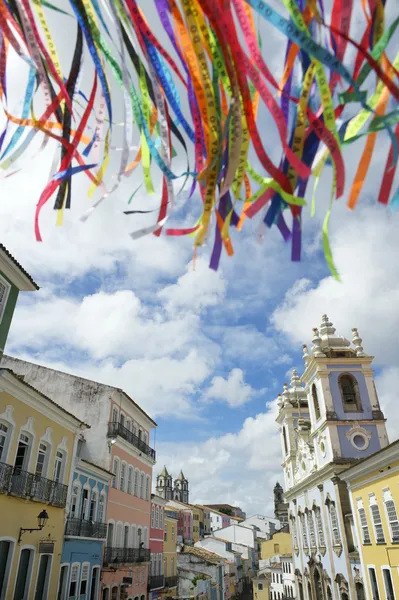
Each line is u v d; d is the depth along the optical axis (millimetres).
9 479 14805
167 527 38625
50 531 17281
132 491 28656
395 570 17062
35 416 17016
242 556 73125
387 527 17688
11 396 15531
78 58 2377
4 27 2193
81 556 19812
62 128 2355
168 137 2270
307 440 33031
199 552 51625
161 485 117750
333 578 24031
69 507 19078
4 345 15289
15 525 15016
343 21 1929
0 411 14961
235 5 1989
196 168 2217
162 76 2201
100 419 25641
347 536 22594
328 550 24906
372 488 19109
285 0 1887
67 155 2318
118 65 2209
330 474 24797
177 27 2088
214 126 2135
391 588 17625
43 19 2260
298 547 32125
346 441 25234
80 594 19531
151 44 2152
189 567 47094
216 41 2051
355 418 26016
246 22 2000
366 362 27578
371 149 2055
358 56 1945
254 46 1999
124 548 25109
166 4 2088
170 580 36656
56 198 2295
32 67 2256
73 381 26844
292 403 36969
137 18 2150
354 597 21312
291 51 2117
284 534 60125
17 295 16266
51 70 2287
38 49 2234
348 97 1933
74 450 20078
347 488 22641
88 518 21484
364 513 20281
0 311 15164
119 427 26172
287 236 2119
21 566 15375
